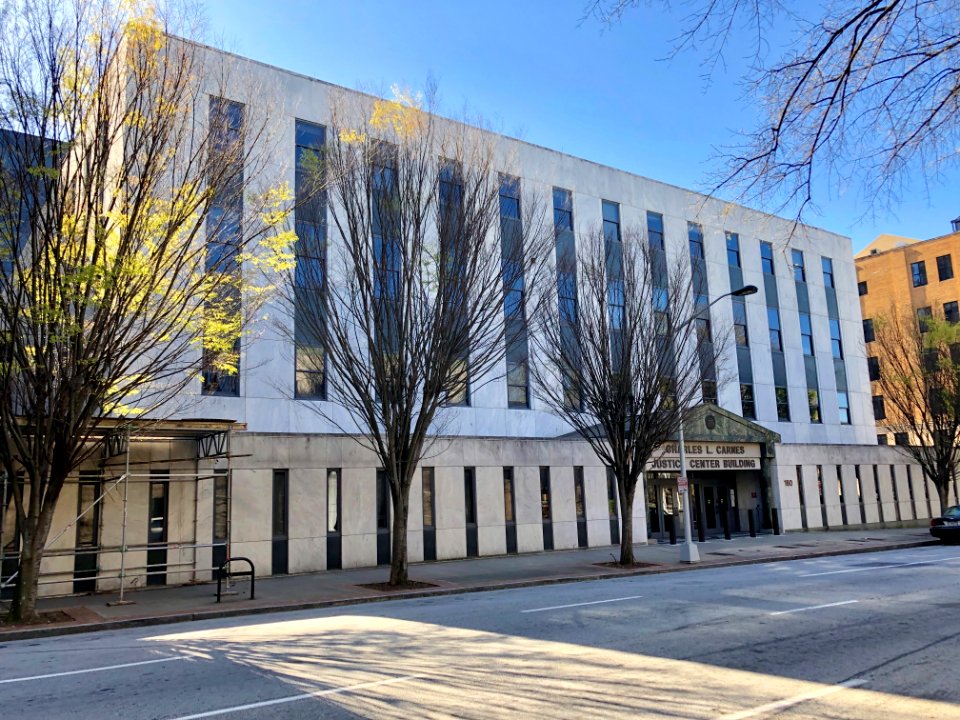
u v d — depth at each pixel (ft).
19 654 32.12
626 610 38.63
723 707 20.30
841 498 109.19
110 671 27.20
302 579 57.47
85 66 38.29
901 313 131.95
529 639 31.01
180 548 56.08
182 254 40.47
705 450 94.53
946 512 90.17
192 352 61.05
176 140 41.47
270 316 60.85
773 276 117.29
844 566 61.52
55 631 37.96
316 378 71.00
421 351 53.72
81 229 38.81
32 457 40.78
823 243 126.72
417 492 68.49
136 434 52.26
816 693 21.74
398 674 25.07
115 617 40.86
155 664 28.22
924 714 19.56
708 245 108.68
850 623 33.37
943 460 100.99
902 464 118.73
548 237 63.00
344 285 63.31
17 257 37.65
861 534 99.40
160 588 53.88
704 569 63.82
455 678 24.25
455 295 53.11
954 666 24.90
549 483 78.23
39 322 37.63
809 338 120.16
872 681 23.11
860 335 128.77
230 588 52.29
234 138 46.47
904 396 109.40
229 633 35.88
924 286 173.68
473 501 72.23
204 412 64.18
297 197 62.28
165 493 56.49
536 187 89.86
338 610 44.14
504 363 84.28
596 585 53.01
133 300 41.04
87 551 47.96
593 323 66.95
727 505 103.35
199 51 50.88
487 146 56.95
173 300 42.70
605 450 70.03
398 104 53.26
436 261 52.70
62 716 21.33
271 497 60.44
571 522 78.89
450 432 78.48
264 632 35.76
